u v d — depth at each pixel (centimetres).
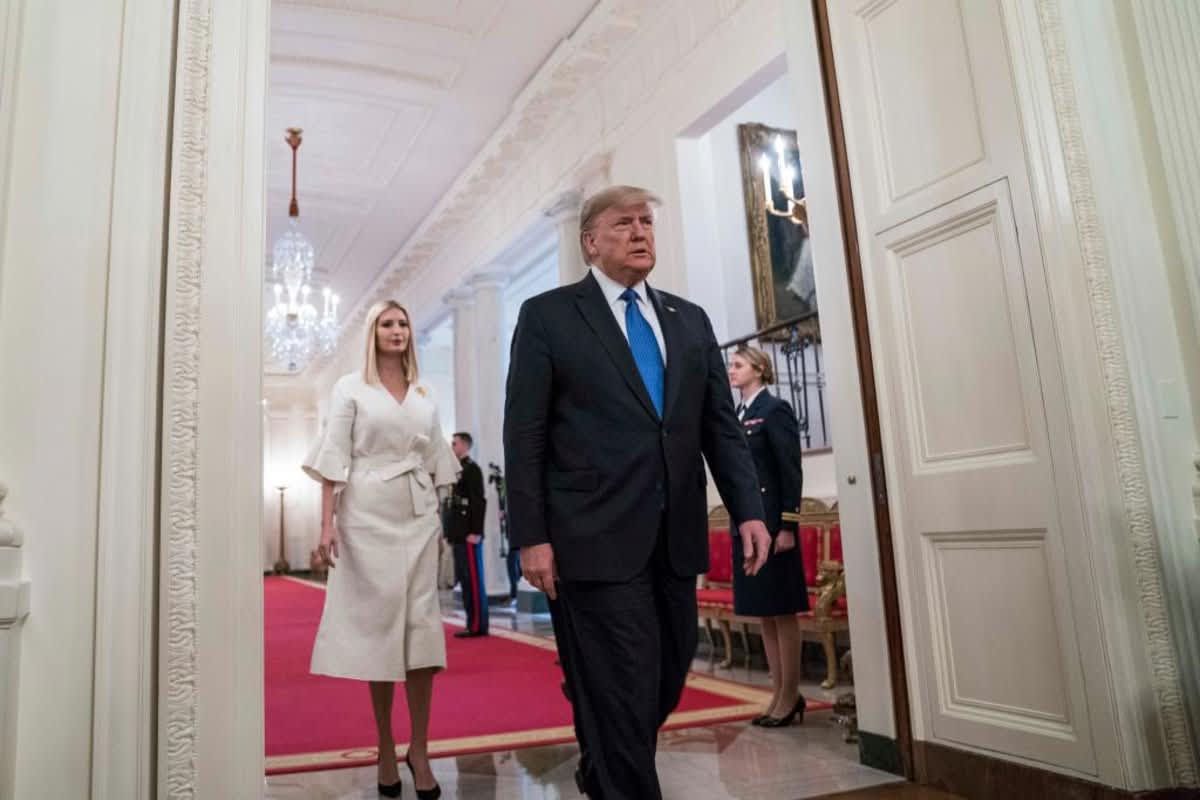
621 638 215
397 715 445
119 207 178
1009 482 262
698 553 234
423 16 740
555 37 768
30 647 161
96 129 181
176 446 175
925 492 292
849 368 324
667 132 682
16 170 175
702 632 684
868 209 318
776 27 551
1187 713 236
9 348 170
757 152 765
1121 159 267
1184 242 261
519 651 669
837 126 332
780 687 384
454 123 918
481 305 1078
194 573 172
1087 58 271
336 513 302
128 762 162
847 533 325
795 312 750
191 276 181
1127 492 244
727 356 662
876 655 310
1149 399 252
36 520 166
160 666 168
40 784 158
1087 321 250
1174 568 242
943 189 288
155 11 188
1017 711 260
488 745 362
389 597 289
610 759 210
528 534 223
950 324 286
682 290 662
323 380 2147
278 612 1132
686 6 651
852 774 302
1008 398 265
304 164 1007
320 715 449
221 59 191
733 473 248
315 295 1522
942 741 285
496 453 1075
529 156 946
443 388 1892
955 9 285
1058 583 248
